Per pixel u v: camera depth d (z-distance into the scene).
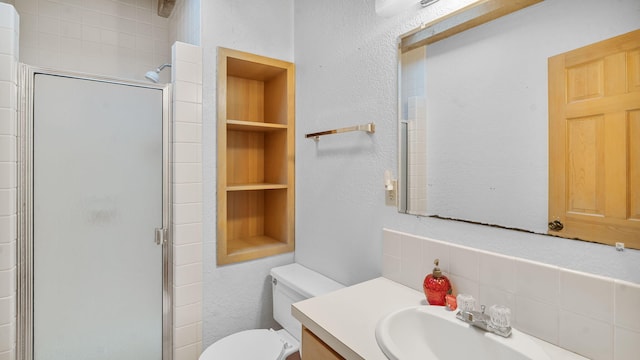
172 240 1.69
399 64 1.29
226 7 1.78
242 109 2.16
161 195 1.69
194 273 1.70
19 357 1.37
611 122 0.76
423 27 1.20
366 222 1.47
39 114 1.41
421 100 1.21
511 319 0.94
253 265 1.89
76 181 1.49
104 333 1.55
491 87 1.00
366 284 1.28
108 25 2.17
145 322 1.65
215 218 1.77
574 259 0.83
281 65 1.95
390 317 0.95
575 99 0.82
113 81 1.56
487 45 1.01
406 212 1.27
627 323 0.74
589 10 0.79
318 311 1.03
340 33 1.62
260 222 2.27
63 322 1.46
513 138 0.95
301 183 1.94
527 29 0.91
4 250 1.29
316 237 1.81
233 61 1.84
